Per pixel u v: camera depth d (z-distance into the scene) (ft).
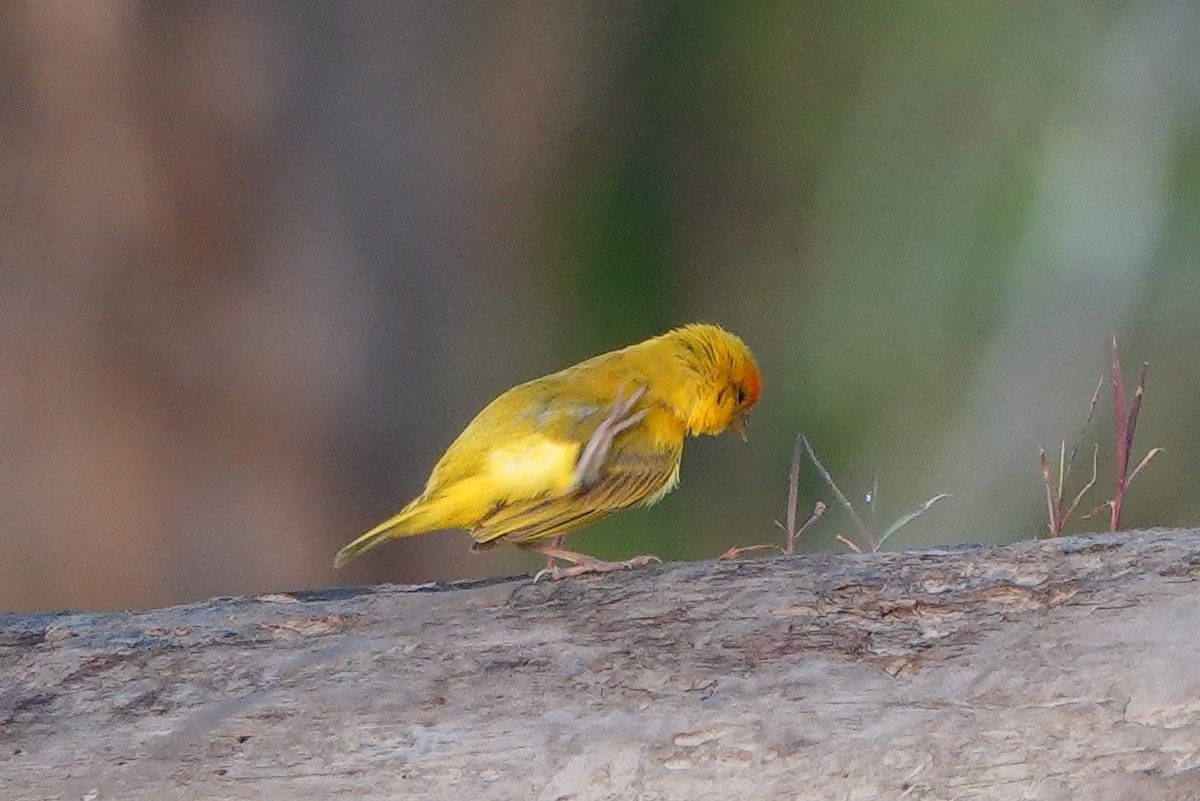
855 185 61.46
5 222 40.65
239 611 20.47
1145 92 60.03
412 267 46.62
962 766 17.92
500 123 50.57
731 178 60.13
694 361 28.02
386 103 45.27
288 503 44.45
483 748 18.21
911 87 61.11
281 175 43.19
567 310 55.93
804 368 59.36
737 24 59.11
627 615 19.76
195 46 41.16
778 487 56.65
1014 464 55.93
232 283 42.83
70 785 18.06
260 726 18.48
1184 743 17.89
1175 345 57.77
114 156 40.81
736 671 18.72
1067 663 18.39
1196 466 55.42
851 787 17.94
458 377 48.26
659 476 27.30
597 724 18.30
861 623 19.25
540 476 25.63
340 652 19.47
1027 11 60.70
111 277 41.57
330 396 44.68
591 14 53.47
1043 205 60.13
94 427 42.22
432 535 48.60
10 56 39.50
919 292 60.08
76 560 42.83
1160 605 18.93
